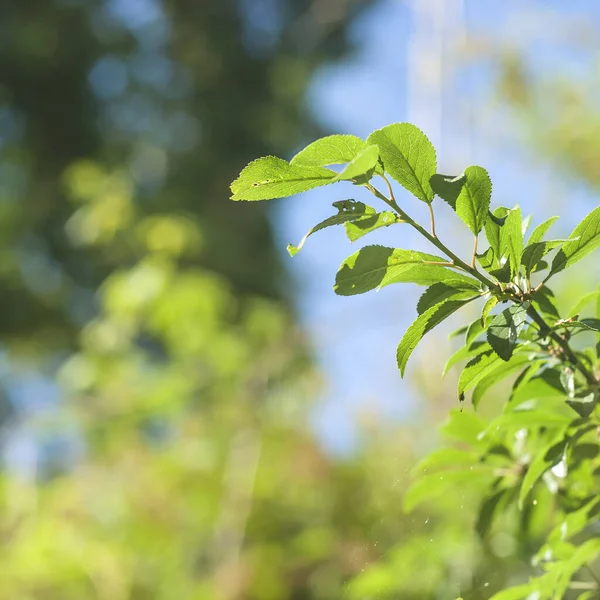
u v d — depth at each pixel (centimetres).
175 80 1255
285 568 383
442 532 220
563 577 129
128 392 495
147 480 448
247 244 1105
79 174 623
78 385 502
